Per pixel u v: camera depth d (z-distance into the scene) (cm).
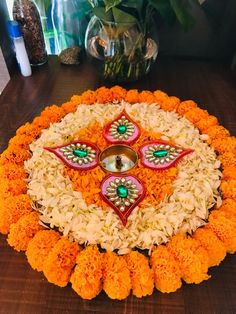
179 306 35
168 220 40
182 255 36
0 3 64
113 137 51
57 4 69
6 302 35
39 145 50
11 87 67
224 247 38
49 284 36
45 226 40
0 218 40
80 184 45
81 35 74
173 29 73
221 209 42
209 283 37
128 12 57
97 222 40
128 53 61
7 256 39
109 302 35
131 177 45
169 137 52
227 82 70
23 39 65
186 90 67
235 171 46
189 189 44
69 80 69
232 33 74
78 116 55
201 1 64
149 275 34
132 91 60
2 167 46
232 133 56
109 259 36
